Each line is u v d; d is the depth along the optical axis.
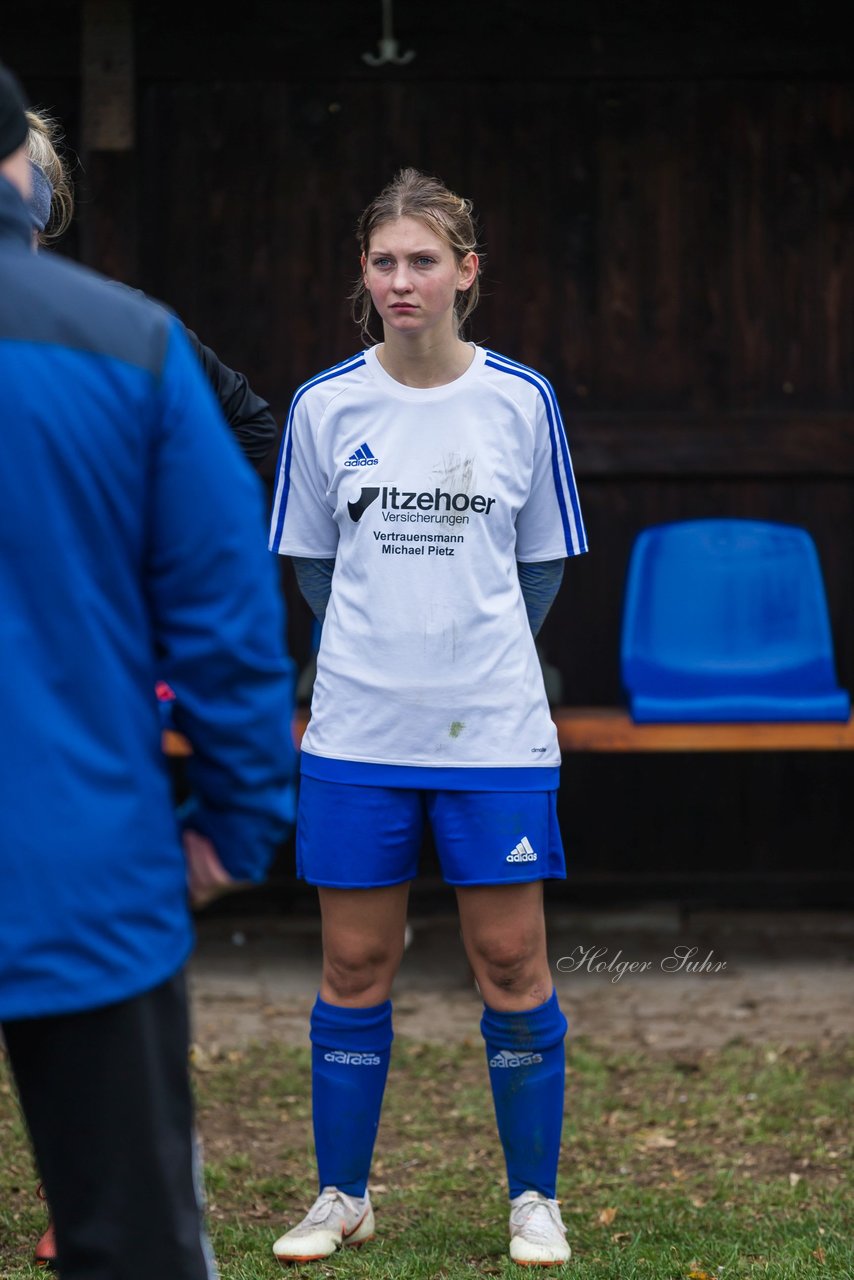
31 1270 9.73
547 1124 10.24
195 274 19.12
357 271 19.22
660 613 18.34
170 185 19.02
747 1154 12.45
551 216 19.17
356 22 18.78
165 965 5.66
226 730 5.78
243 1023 15.90
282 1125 13.09
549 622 19.69
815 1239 10.54
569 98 19.06
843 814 19.91
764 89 19.08
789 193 19.19
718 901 19.84
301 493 10.39
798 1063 14.57
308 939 19.00
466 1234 10.72
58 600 5.42
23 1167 11.66
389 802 9.98
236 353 19.23
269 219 19.11
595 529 19.58
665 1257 10.16
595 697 19.73
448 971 17.80
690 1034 15.59
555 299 19.27
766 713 17.22
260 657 5.78
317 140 19.05
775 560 18.39
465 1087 14.02
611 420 19.28
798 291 19.28
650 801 19.88
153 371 5.68
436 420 9.91
